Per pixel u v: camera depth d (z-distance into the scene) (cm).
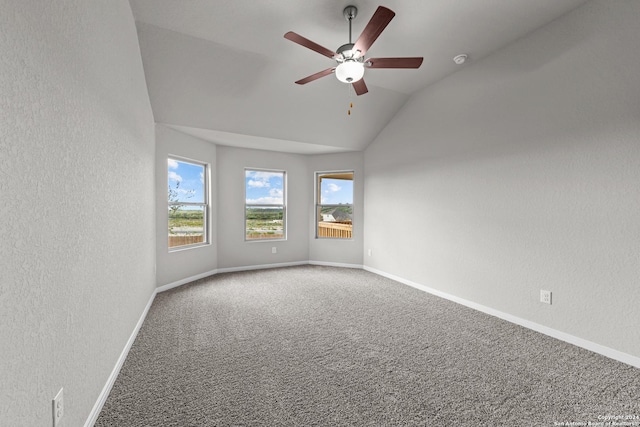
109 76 175
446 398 168
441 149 358
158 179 367
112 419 150
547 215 249
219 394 171
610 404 162
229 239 495
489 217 300
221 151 482
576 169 229
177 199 415
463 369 198
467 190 324
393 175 446
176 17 244
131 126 230
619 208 206
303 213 559
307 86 360
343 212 554
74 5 128
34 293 98
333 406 161
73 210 127
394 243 446
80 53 134
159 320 283
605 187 213
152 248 336
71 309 125
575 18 228
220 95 343
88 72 143
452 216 344
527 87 263
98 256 156
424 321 284
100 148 159
